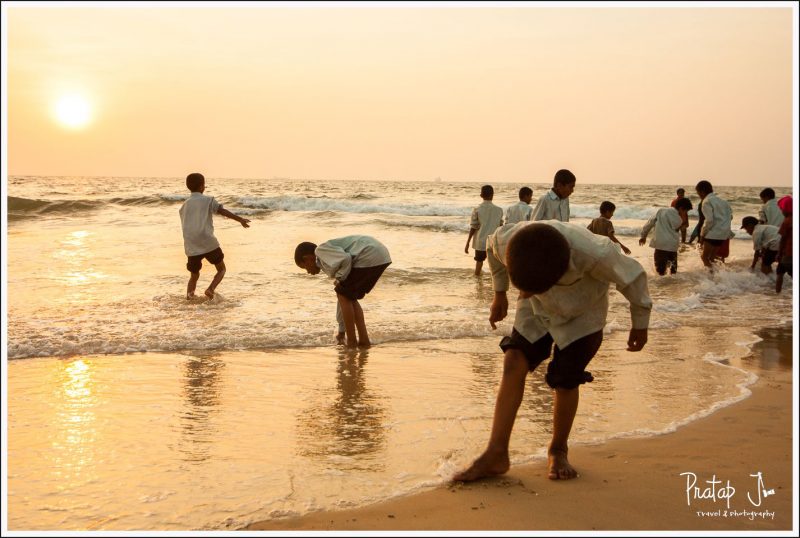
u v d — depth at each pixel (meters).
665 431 3.75
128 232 15.80
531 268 2.58
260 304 7.84
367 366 5.29
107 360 5.39
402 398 4.45
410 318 7.21
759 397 4.43
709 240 11.43
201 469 3.24
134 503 2.87
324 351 5.80
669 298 9.10
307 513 2.77
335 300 8.12
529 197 10.77
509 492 2.95
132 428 3.82
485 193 10.42
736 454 3.38
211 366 5.24
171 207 24.41
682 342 6.28
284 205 27.33
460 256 13.17
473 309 7.82
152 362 5.35
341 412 4.15
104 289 8.66
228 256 12.02
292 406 4.27
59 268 10.32
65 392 4.50
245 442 3.62
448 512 2.76
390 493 2.96
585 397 4.44
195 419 4.00
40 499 2.91
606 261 2.92
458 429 3.84
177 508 2.82
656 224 11.02
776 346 6.11
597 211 29.48
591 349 3.13
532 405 4.31
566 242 2.66
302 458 3.39
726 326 7.17
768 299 9.25
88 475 3.16
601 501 2.85
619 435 3.69
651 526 2.62
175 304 7.77
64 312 7.18
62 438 3.65
